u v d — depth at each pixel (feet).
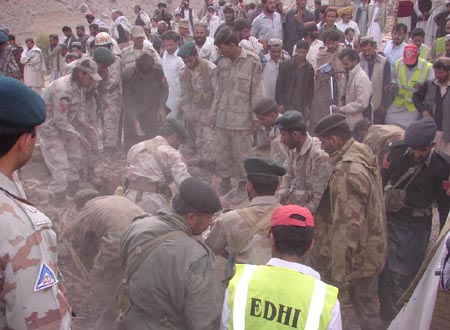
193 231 11.41
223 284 12.62
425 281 13.38
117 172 27.91
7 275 6.75
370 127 19.90
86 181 25.82
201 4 132.57
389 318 16.52
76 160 24.53
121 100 30.76
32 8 118.62
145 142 17.84
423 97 25.22
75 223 15.76
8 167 7.27
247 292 9.21
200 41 33.91
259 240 12.70
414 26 42.80
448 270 12.23
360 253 14.66
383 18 45.11
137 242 11.22
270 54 30.19
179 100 32.04
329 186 14.66
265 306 9.02
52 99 22.98
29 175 27.55
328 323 8.88
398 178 16.26
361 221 14.12
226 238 13.00
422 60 27.30
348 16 40.01
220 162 25.73
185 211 11.21
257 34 38.45
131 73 29.14
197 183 11.35
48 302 7.07
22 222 6.96
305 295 9.05
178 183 17.07
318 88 27.35
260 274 9.39
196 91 27.07
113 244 14.64
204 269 10.95
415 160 15.92
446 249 12.60
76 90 23.53
